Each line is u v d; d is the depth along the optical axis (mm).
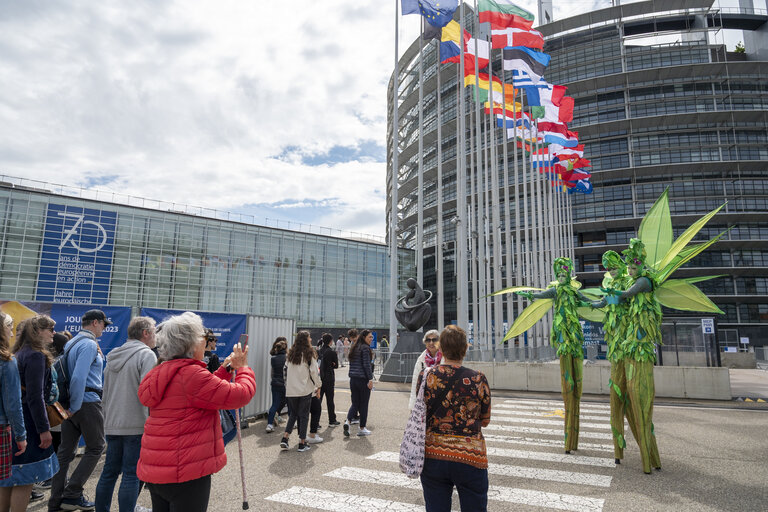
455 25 22531
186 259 48625
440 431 3137
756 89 56531
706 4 58531
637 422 6281
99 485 4137
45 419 3961
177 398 2857
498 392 15281
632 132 57938
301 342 7457
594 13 60281
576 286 8469
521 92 28031
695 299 7500
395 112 21391
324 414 10789
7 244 40531
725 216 53906
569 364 7371
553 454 7129
